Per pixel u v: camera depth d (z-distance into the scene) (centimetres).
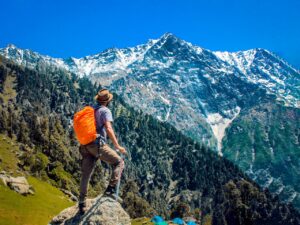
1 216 6284
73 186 15188
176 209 17100
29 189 8288
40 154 16350
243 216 19725
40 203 7919
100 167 16875
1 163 12756
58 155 17488
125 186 18512
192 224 10144
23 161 14275
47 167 15388
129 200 15775
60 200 9369
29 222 6519
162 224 8981
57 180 14688
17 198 7369
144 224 8956
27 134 18300
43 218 7038
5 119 18688
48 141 18088
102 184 16462
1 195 7188
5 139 16712
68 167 17138
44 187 10825
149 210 15988
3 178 7862
